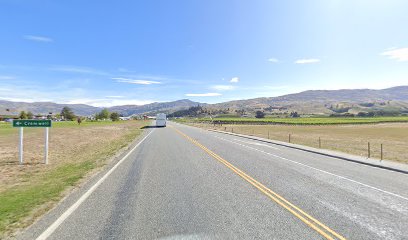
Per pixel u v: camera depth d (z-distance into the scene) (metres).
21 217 6.68
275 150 21.06
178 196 8.41
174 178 10.95
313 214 6.91
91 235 5.68
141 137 34.44
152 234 5.71
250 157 16.98
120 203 7.73
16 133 43.38
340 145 29.25
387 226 6.20
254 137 33.91
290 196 8.47
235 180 10.60
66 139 32.34
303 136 43.62
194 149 21.20
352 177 11.41
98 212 7.00
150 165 14.00
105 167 13.52
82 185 9.85
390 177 11.52
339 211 7.14
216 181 10.44
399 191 9.20
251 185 9.82
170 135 37.84
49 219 6.53
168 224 6.22
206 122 111.19
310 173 12.12
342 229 6.00
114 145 24.83
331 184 10.09
